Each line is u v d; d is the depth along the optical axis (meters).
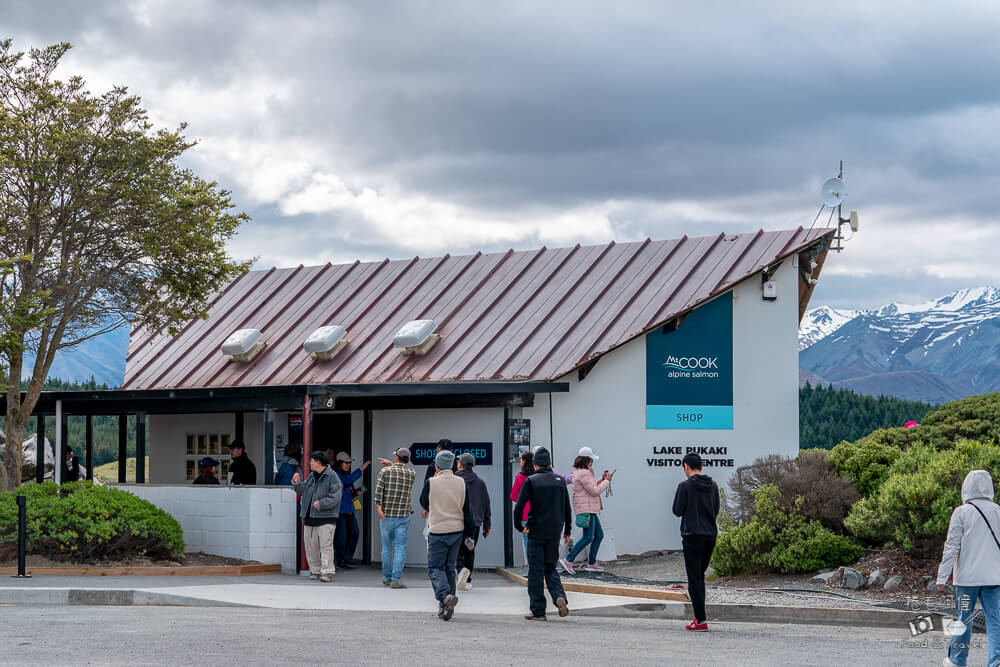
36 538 16.30
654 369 20.84
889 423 71.94
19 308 20.25
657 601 13.84
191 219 22.30
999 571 9.37
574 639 11.02
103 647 9.88
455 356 21.86
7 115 20.91
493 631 11.52
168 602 13.76
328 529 16.42
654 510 20.58
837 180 21.89
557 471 19.95
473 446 20.31
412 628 11.59
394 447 21.28
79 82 21.86
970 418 25.02
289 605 13.46
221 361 25.17
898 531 14.71
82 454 56.88
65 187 21.50
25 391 22.48
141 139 21.50
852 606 13.31
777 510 16.50
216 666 8.94
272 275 28.17
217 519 18.19
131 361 26.77
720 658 9.92
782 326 21.58
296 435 23.33
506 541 19.31
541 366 20.45
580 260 23.75
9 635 10.62
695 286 21.33
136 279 23.05
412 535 20.81
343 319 24.91
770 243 21.88
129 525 16.81
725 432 21.05
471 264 25.17
